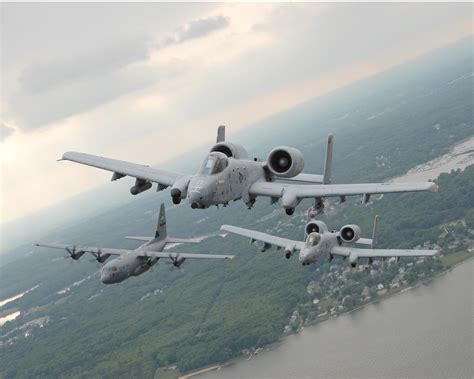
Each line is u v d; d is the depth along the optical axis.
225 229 80.94
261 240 77.88
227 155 36.19
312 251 71.38
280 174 34.97
